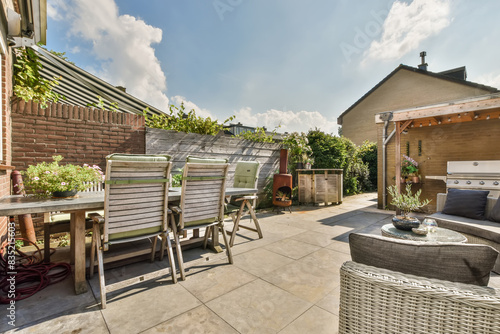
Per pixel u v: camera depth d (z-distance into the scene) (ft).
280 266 8.27
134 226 6.64
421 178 19.54
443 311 2.75
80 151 11.64
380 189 20.56
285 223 14.87
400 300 3.01
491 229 8.75
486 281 2.97
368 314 3.25
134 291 6.57
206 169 7.97
